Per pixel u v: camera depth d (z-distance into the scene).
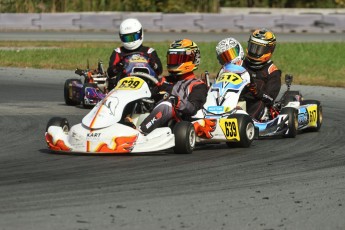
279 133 31.08
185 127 26.78
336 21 89.88
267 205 19.73
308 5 102.06
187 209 19.20
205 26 90.62
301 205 19.78
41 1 99.12
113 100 27.08
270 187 21.78
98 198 20.16
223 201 20.06
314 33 88.62
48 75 55.66
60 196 20.33
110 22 91.50
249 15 89.88
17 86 49.81
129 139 26.14
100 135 26.17
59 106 41.53
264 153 27.48
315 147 29.11
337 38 83.19
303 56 66.69
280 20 89.81
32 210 18.84
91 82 42.53
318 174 23.70
